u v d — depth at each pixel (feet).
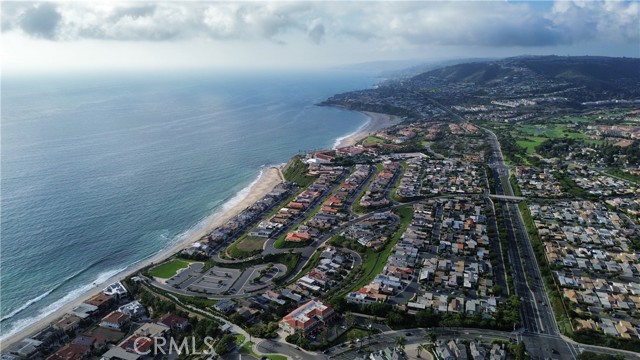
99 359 604.08
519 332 631.97
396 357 572.92
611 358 558.56
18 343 637.71
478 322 644.69
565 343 608.19
